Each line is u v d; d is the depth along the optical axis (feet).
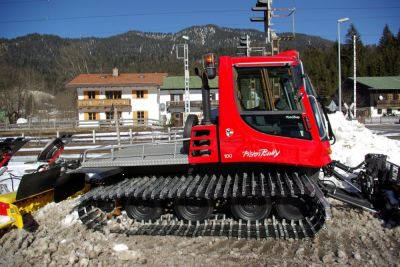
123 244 17.90
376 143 39.17
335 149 37.86
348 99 203.72
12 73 224.53
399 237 17.74
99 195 19.07
